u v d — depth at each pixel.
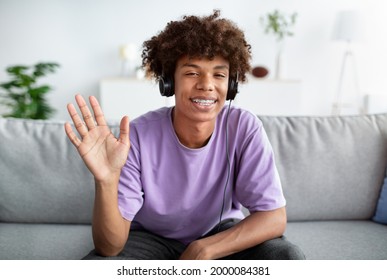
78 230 1.50
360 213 1.60
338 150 1.59
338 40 4.42
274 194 1.15
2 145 1.52
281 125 1.63
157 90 4.34
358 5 4.82
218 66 1.09
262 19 4.80
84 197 1.53
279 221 1.11
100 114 1.03
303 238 1.43
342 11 4.36
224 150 1.19
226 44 1.08
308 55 4.91
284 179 1.56
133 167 1.16
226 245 1.06
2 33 4.81
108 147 1.02
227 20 1.15
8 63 4.86
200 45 1.05
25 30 4.81
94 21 4.84
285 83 4.39
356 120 1.66
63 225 1.55
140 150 1.17
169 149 1.18
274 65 4.92
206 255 1.04
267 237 1.10
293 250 1.02
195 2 4.84
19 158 1.52
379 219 1.57
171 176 1.18
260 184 1.16
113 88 4.34
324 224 1.57
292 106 4.43
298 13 4.82
